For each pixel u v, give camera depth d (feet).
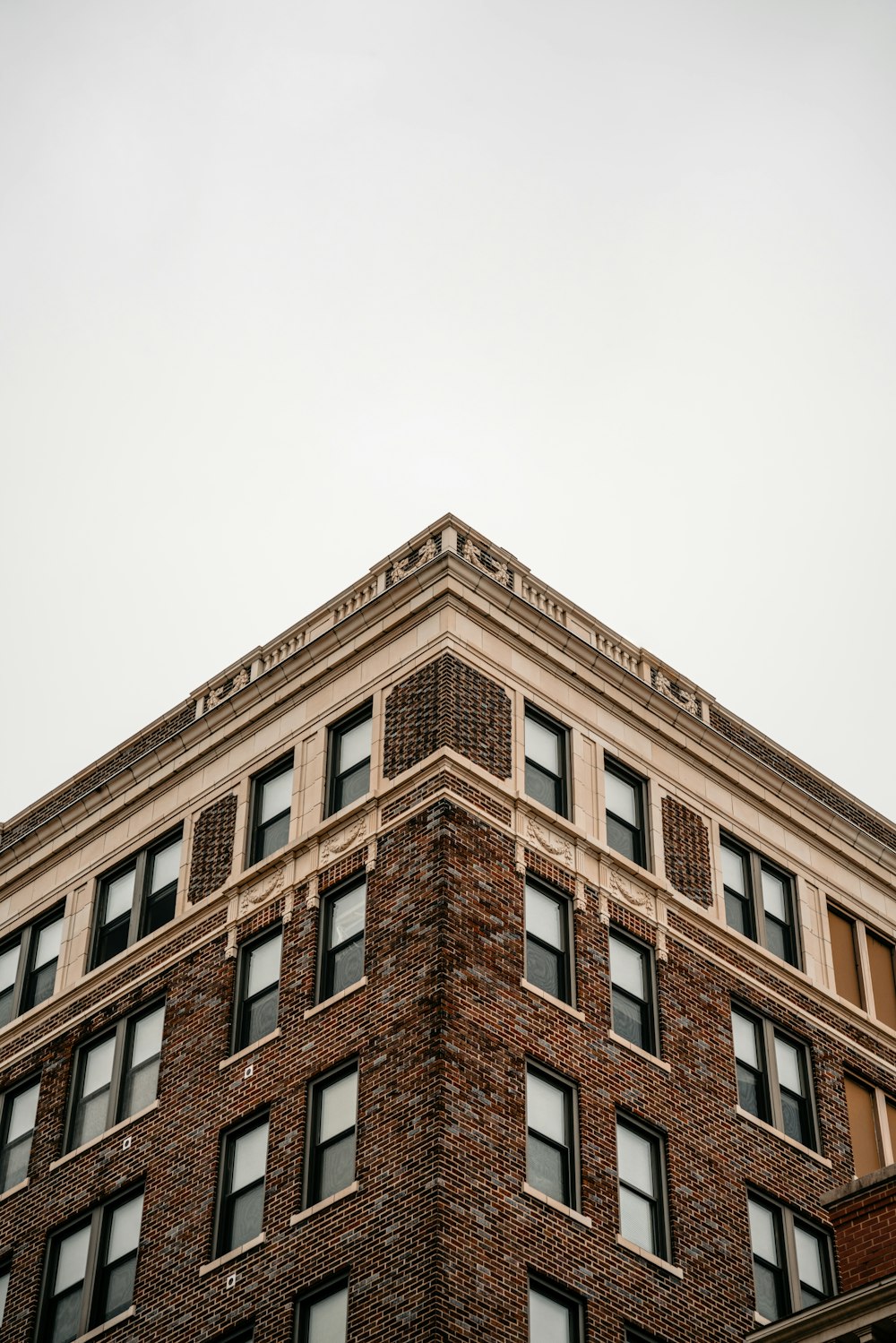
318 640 162.40
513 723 153.48
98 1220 147.95
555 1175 136.05
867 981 168.25
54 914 170.71
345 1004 141.49
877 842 176.45
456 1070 133.49
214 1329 134.92
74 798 178.91
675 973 152.87
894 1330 112.47
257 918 152.66
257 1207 139.44
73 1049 159.33
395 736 151.94
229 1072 146.20
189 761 167.02
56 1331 145.59
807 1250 148.77
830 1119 157.07
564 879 149.28
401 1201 129.39
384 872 145.48
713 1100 149.07
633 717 162.81
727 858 164.55
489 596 157.58
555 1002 142.41
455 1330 123.75
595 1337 131.03
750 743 174.50
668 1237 139.85
